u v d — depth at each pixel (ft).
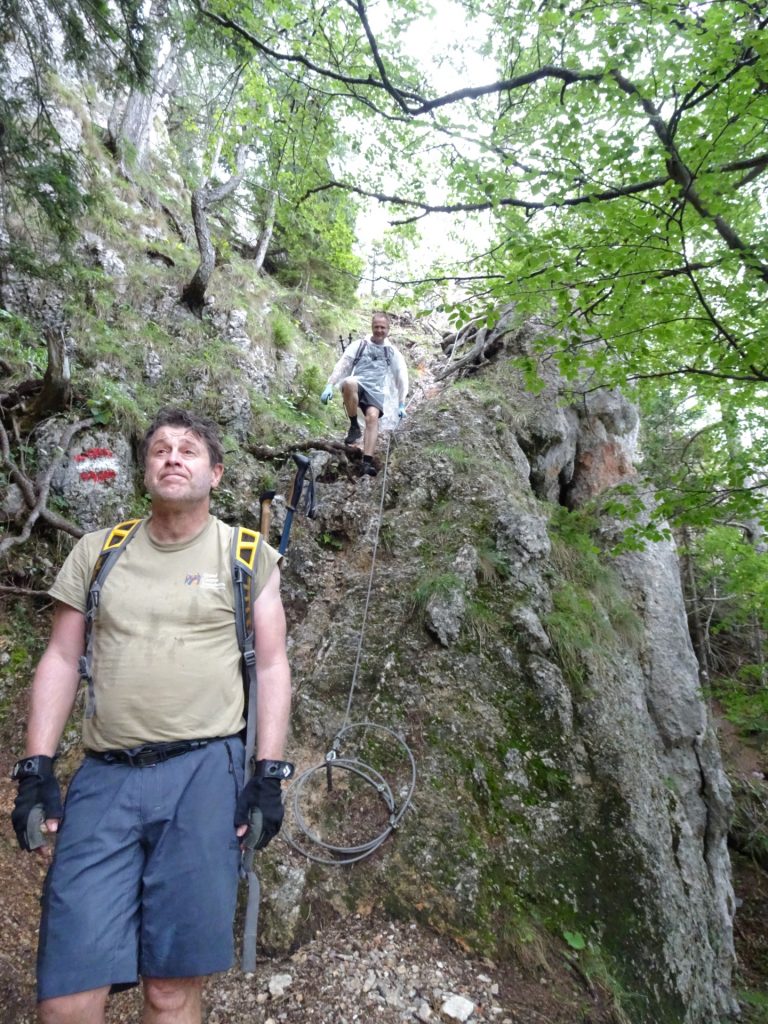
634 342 16.52
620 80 13.33
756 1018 17.07
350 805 11.37
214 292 27.27
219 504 18.34
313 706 12.98
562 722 13.30
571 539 19.76
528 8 14.93
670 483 20.79
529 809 11.91
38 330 20.62
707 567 36.24
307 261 40.52
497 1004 8.89
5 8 18.38
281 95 21.38
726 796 20.66
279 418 23.82
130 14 19.42
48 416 17.44
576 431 24.90
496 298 16.31
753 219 15.72
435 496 17.76
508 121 16.22
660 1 11.52
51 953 4.79
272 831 5.35
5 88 20.94
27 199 18.83
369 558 16.49
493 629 14.38
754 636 41.24
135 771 5.44
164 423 6.33
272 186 23.25
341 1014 8.30
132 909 5.18
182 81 35.94
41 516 15.48
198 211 25.79
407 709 12.91
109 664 5.59
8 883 10.02
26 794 5.17
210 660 5.69
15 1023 8.02
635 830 12.34
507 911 10.28
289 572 16.55
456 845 10.91
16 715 13.08
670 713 19.95
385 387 20.04
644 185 13.99
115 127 33.86
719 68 11.66
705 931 14.19
